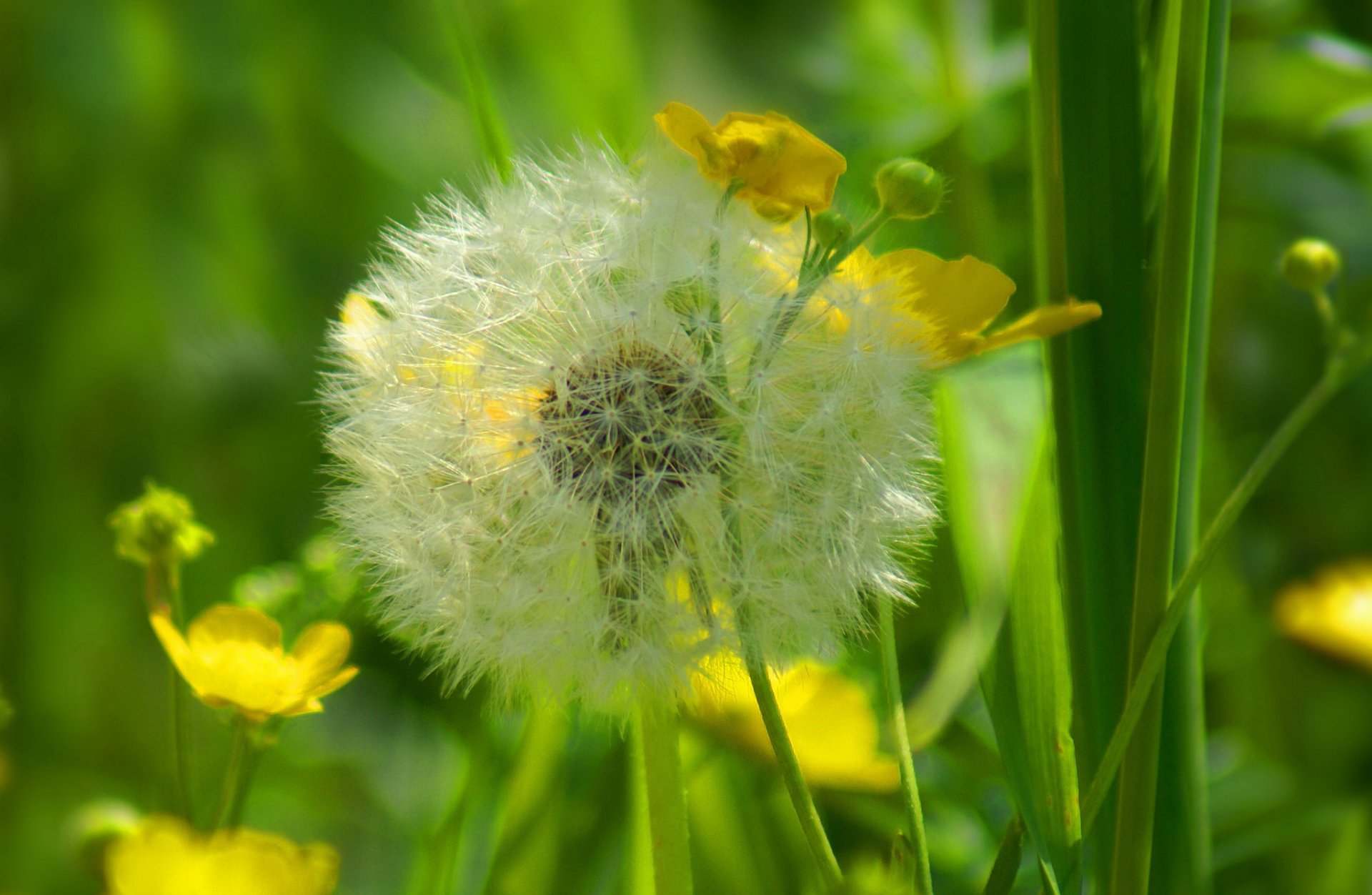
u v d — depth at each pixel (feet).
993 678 1.33
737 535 1.32
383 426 1.35
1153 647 1.31
